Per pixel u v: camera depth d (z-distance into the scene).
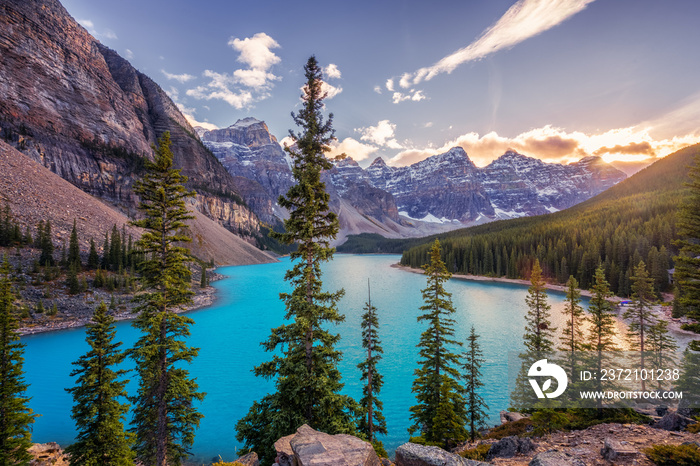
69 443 30.23
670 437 14.59
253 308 90.25
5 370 18.23
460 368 47.22
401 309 88.69
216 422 34.62
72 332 61.91
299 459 9.27
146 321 17.48
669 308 76.12
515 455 15.86
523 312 84.00
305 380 15.59
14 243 82.50
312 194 16.59
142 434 20.31
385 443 30.30
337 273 186.62
